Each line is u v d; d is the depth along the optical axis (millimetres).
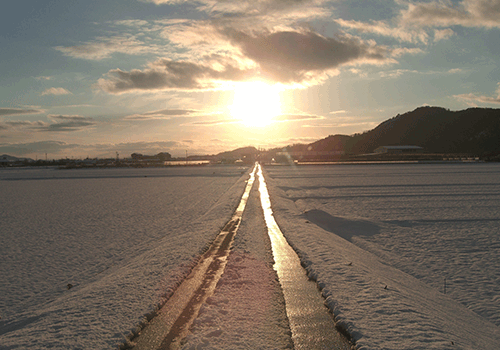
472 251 12039
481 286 8820
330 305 6707
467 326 6375
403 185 35219
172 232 14812
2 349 5137
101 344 5277
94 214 20297
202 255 10711
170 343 5488
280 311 6586
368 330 5543
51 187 40688
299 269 9281
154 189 35250
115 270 9617
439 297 7973
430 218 18078
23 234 15102
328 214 18609
